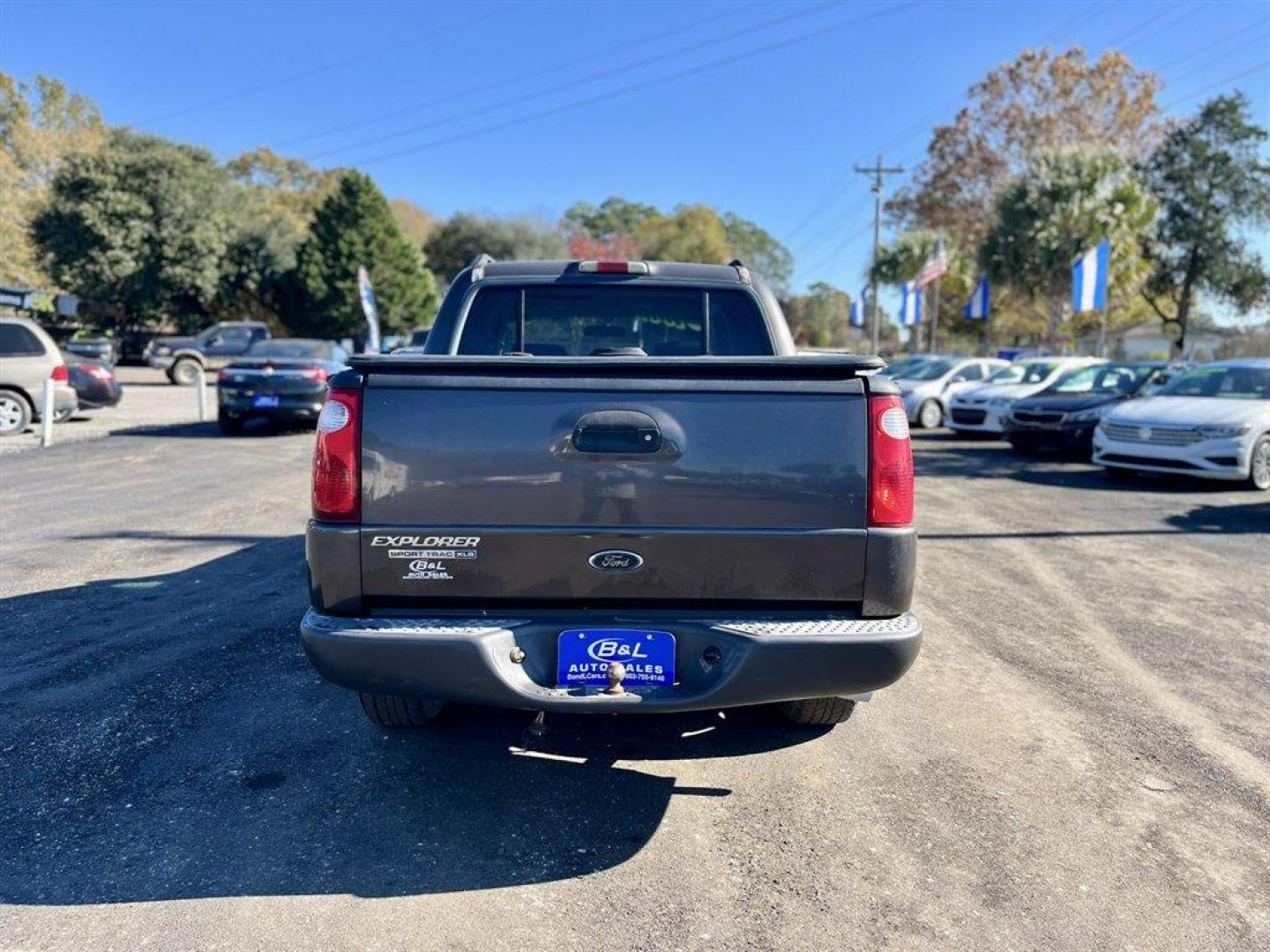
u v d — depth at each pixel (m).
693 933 2.66
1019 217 30.75
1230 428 10.74
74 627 5.27
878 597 3.04
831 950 2.59
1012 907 2.80
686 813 3.35
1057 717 4.22
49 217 37.16
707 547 2.98
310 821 3.25
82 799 3.38
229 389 14.49
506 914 2.74
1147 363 15.51
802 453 2.98
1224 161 37.84
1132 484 11.52
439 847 3.10
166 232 37.72
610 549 2.97
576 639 2.99
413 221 79.56
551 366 2.95
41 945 2.56
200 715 4.12
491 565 2.97
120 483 10.19
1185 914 2.77
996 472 12.70
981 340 49.00
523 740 3.90
